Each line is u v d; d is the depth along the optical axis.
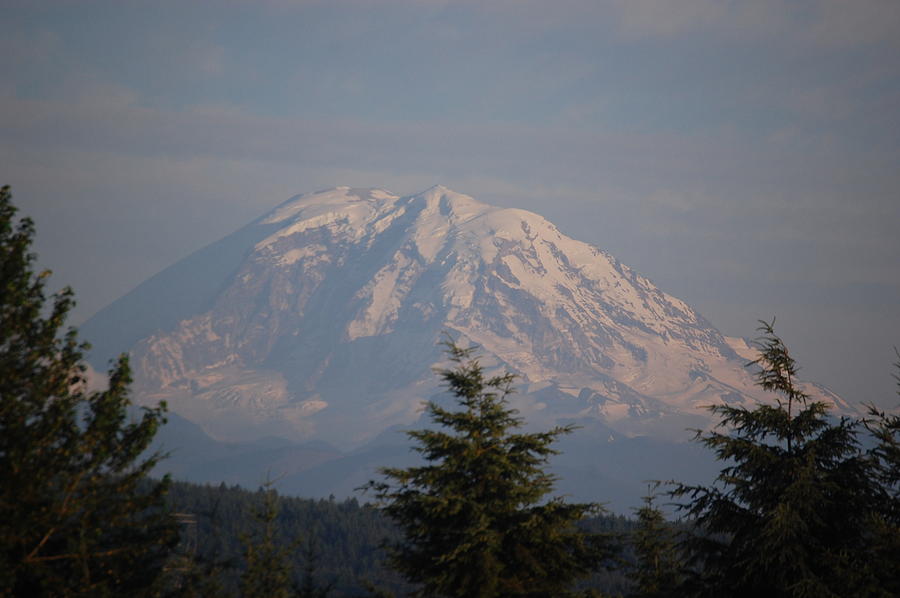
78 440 102.00
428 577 120.31
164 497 106.75
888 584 107.81
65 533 100.44
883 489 117.75
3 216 109.19
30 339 105.12
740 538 121.12
